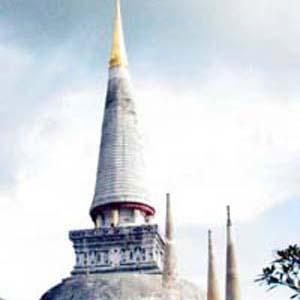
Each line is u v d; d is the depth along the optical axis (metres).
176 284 77.19
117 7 100.25
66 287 80.81
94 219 91.81
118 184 90.50
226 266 73.69
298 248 27.33
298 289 27.30
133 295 78.50
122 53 98.00
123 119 94.31
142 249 85.94
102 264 85.94
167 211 79.38
